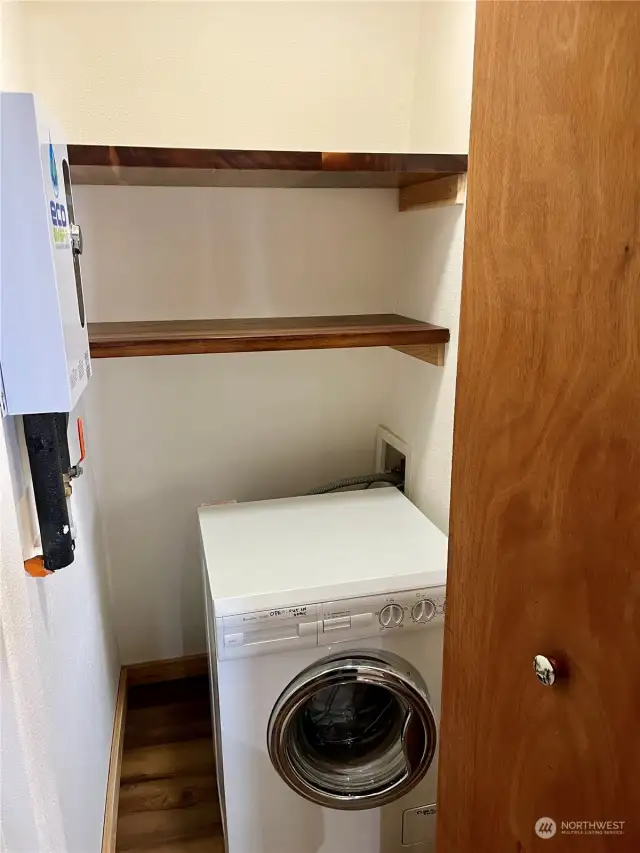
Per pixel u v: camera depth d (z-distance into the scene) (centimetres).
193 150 129
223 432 198
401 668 140
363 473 212
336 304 190
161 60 158
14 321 75
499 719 80
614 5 52
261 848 147
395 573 139
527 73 63
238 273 181
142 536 203
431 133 160
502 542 75
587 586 62
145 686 219
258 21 160
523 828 77
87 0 151
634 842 59
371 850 154
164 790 180
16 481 85
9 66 112
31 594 91
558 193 60
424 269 170
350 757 155
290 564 143
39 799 91
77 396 87
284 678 135
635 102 51
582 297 59
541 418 66
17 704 81
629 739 58
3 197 71
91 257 171
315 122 170
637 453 54
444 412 162
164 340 143
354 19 164
